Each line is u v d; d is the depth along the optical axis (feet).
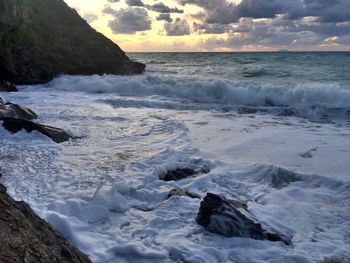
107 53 92.43
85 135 34.27
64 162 26.55
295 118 42.73
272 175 23.88
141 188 22.15
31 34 83.92
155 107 49.52
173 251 15.80
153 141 32.32
